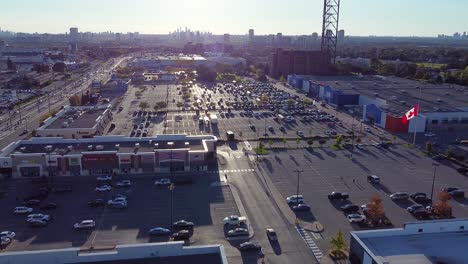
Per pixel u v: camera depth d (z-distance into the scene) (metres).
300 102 186.50
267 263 59.78
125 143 101.38
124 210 76.44
